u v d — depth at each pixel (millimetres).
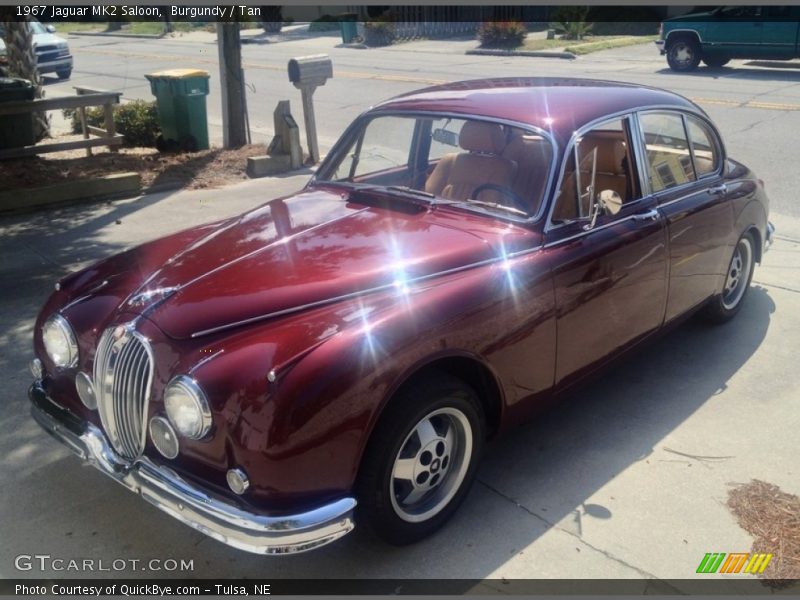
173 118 11156
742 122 12336
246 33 33688
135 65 23750
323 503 3025
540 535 3549
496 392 3670
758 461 4090
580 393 4820
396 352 3117
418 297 3354
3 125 9656
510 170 4051
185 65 23281
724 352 5320
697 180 4996
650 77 17781
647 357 5281
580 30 25891
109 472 3346
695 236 4785
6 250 7348
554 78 5047
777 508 3711
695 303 5039
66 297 3770
